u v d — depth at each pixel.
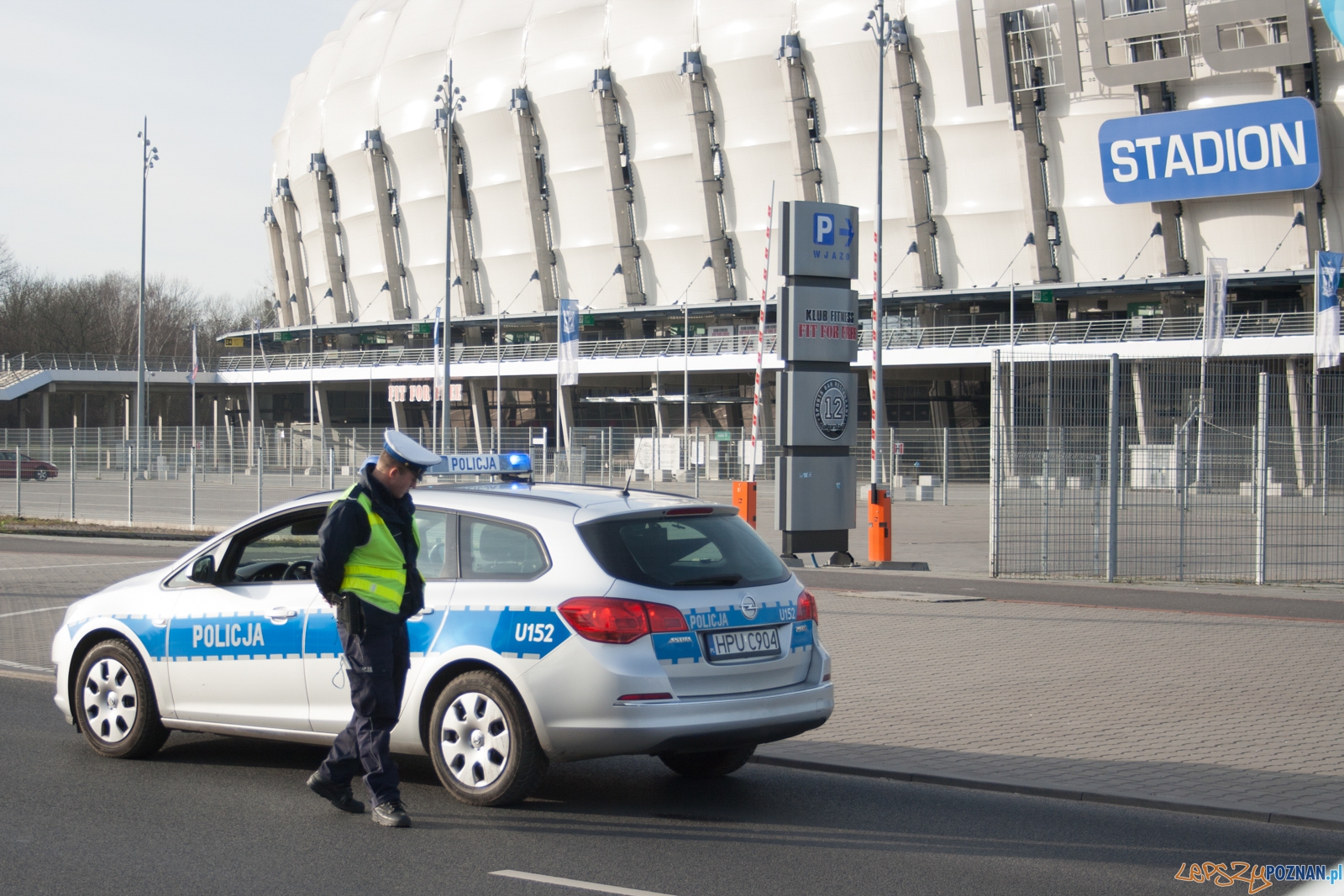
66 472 36.28
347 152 80.62
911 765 7.19
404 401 77.81
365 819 6.12
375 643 5.91
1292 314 48.09
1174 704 8.87
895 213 59.84
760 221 63.59
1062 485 17.61
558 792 6.76
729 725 6.10
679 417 69.31
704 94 64.12
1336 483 16.39
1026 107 54.56
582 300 70.44
